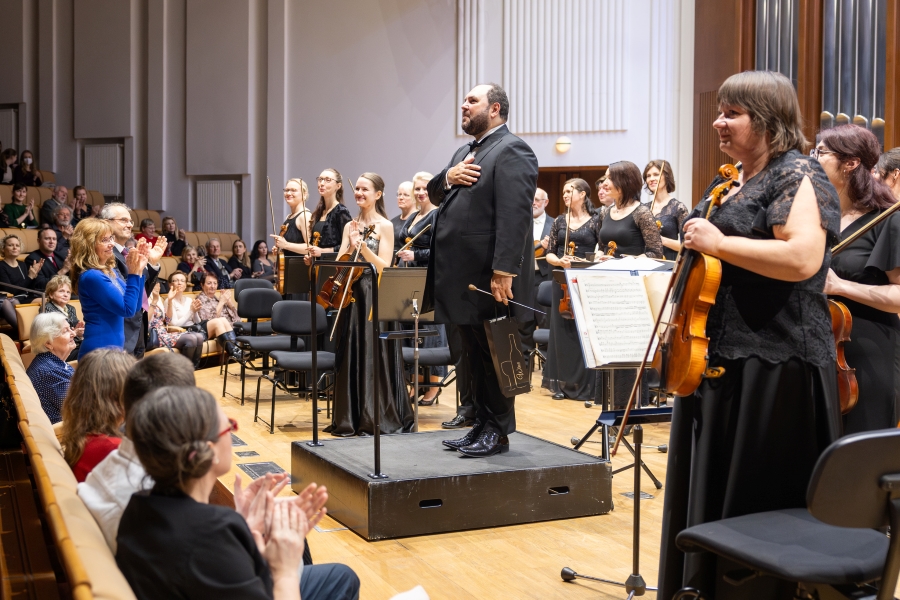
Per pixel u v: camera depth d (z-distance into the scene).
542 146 9.41
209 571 1.28
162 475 1.34
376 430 3.07
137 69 12.06
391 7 10.32
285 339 6.00
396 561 2.81
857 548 1.54
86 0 12.20
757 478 1.79
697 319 1.79
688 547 1.68
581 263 5.05
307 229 5.36
